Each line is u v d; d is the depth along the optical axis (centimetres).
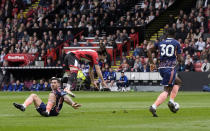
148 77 7756
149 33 8981
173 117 2697
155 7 9225
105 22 9056
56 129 2102
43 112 2694
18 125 2267
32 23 9644
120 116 2780
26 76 8538
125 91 7562
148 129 2094
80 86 7606
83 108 3491
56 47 8694
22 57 8425
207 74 7319
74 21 9294
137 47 8250
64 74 7156
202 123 2358
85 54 3784
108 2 9406
